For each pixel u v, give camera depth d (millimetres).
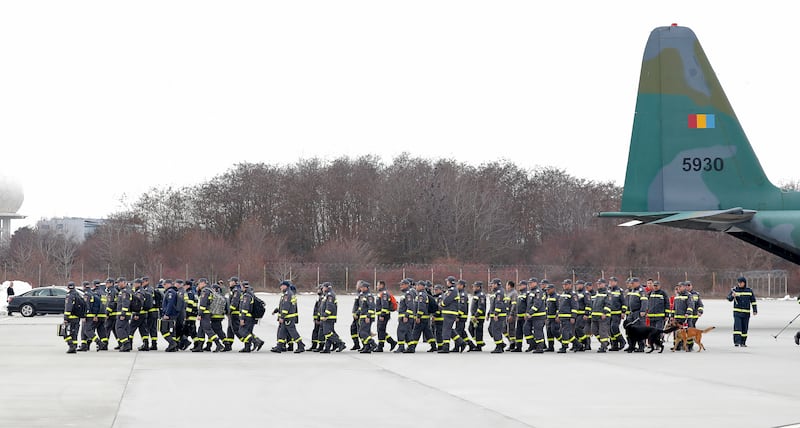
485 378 18766
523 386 17422
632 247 73250
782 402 15344
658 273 62531
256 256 72375
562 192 87625
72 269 78500
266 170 90125
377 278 65750
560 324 25766
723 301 61469
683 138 30141
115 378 18562
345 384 17672
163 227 86312
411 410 14336
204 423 13008
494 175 89688
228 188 88500
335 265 68688
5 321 40375
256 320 25750
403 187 84750
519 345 25828
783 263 72812
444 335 25203
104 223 87188
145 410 14211
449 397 15852
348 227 86500
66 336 24578
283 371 20062
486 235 82500
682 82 30219
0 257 82938
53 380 18188
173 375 19156
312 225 87000
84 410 14180
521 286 25766
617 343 26188
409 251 82625
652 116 30250
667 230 75125
